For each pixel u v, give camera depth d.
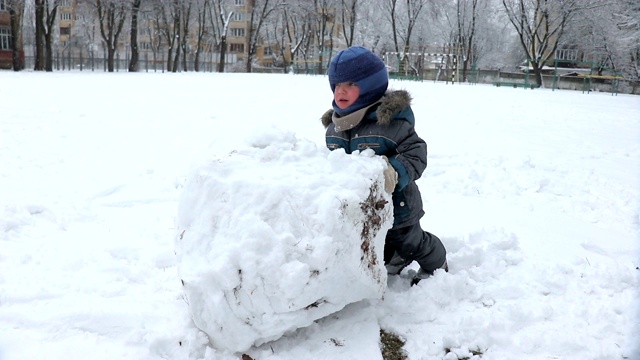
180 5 46.22
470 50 49.50
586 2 39.81
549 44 50.09
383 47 53.69
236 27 72.25
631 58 41.56
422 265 3.23
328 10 55.31
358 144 3.04
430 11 51.19
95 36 63.12
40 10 35.75
